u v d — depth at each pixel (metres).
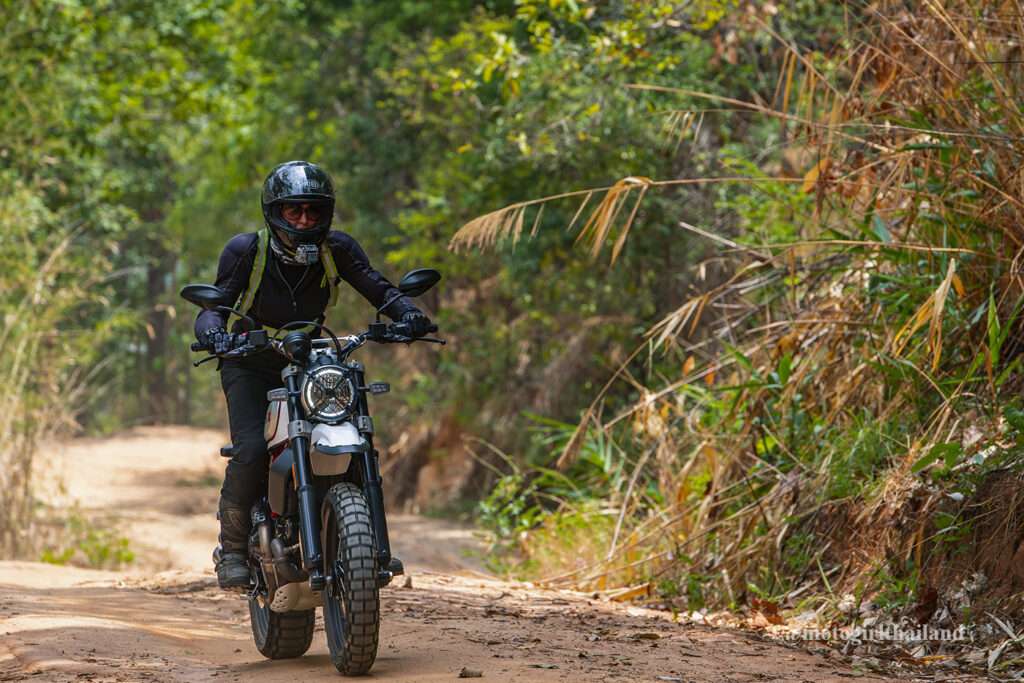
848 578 10.21
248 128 37.16
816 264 12.31
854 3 12.60
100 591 10.91
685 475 12.34
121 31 30.47
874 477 10.51
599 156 20.19
